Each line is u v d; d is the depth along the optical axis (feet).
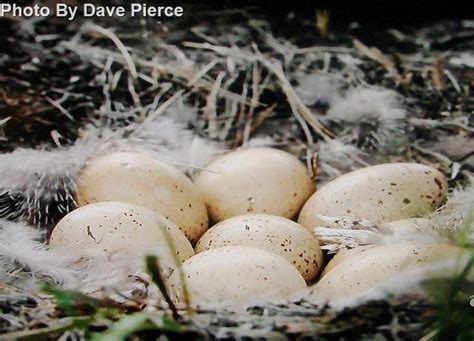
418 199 4.66
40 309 4.39
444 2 5.20
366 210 4.66
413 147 4.90
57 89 4.96
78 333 4.35
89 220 4.56
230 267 4.48
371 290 4.39
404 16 5.20
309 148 4.91
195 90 5.00
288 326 4.35
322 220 4.66
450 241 4.50
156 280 4.36
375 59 5.09
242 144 4.94
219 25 5.14
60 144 4.86
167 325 4.33
